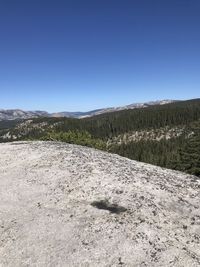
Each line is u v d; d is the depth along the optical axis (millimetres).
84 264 14820
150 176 22203
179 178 23453
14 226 17578
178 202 19172
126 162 25484
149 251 15328
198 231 17031
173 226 17094
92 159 24500
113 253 15266
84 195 19344
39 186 20953
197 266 14656
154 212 17859
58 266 14859
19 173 22984
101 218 17406
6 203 19641
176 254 15219
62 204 18891
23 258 15539
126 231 16469
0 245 16453
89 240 16062
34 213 18406
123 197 18844
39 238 16562
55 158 24609
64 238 16344
